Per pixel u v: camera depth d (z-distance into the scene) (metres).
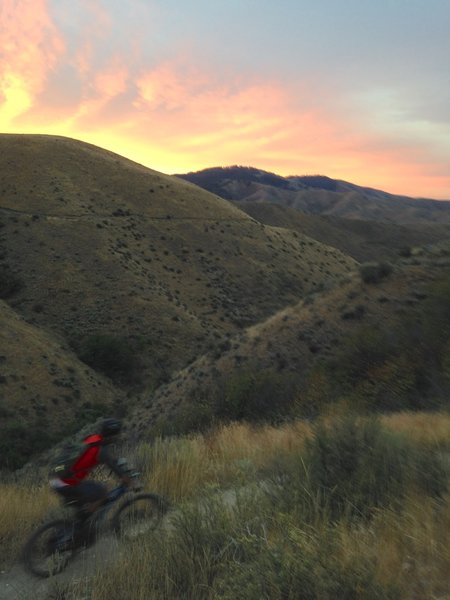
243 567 3.13
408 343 15.39
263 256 112.50
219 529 3.79
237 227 119.94
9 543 4.93
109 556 4.33
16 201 103.75
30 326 67.62
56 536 4.36
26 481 9.31
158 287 87.69
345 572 2.95
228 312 90.12
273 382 16.91
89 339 69.56
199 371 24.58
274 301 98.75
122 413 50.19
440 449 6.16
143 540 4.12
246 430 11.41
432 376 13.63
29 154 120.00
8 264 84.56
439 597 2.96
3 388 51.59
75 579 4.00
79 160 123.69
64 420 51.56
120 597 3.35
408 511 4.05
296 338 21.59
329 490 4.50
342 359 16.67
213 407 17.22
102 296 80.38
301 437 7.64
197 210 121.00
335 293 23.55
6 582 4.30
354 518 4.09
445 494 4.32
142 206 115.12
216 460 7.22
